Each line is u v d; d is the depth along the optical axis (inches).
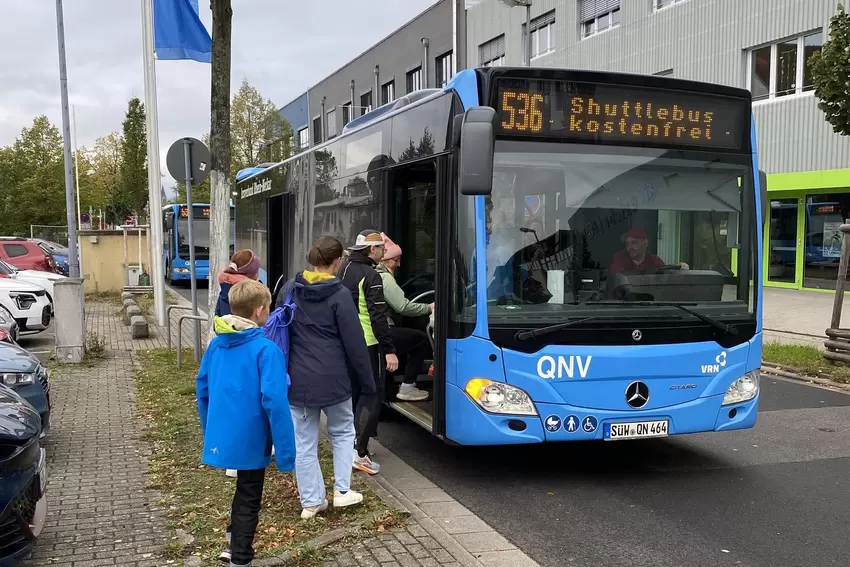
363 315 225.5
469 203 209.0
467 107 210.8
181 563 159.3
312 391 180.1
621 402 210.4
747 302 227.1
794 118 732.7
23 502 150.5
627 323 211.5
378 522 179.8
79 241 977.5
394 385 267.1
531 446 269.0
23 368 245.6
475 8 1219.2
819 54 391.5
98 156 2169.0
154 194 599.5
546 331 205.2
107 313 733.3
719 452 261.3
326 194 346.6
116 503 197.2
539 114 212.5
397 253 245.1
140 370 404.2
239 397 146.9
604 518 196.9
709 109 227.1
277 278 455.2
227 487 207.8
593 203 214.8
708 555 172.7
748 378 226.2
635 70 904.9
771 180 761.6
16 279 569.9
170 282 1330.0
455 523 189.3
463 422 208.2
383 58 1563.7
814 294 753.0
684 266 221.8
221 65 341.4
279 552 162.4
